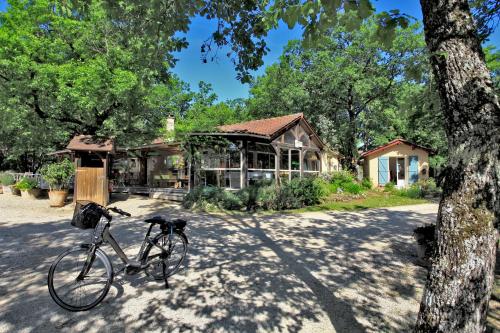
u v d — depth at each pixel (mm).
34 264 5012
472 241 1782
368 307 3635
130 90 13492
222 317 3354
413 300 3838
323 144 20125
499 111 1819
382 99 21656
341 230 8320
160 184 19750
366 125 23250
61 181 12438
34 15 13141
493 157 1790
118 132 15836
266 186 13094
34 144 17781
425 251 5246
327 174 19531
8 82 13469
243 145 14148
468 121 1842
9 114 14438
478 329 1790
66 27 13148
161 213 10961
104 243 3928
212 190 12602
